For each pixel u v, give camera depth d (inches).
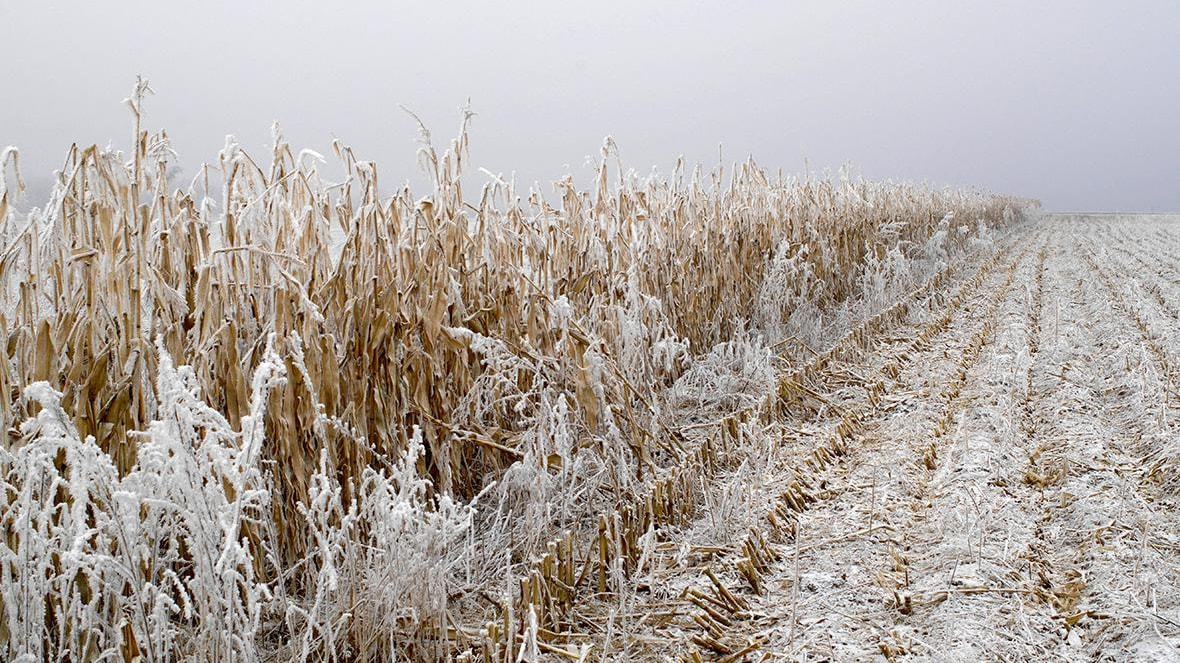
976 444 193.5
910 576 133.3
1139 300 389.4
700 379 241.4
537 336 173.5
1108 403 231.3
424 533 105.3
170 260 117.6
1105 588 124.9
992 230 1171.3
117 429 102.7
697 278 274.5
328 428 124.3
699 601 124.1
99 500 91.0
